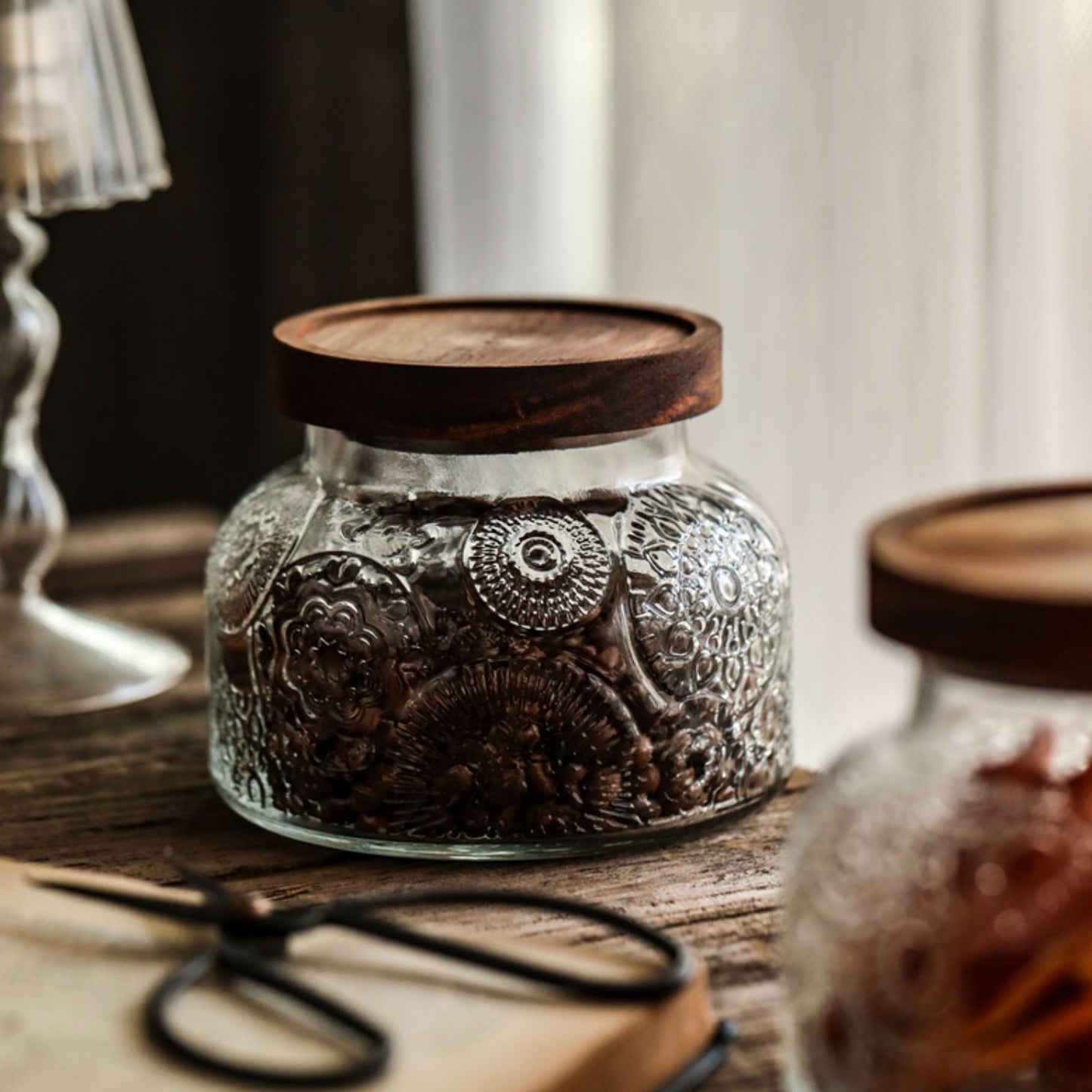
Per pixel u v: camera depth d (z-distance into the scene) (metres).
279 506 0.78
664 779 0.75
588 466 0.76
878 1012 0.61
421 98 1.48
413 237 1.49
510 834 0.75
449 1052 0.63
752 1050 0.67
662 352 0.75
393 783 0.75
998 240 1.25
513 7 1.47
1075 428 1.28
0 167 0.91
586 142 1.53
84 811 0.81
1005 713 0.61
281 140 1.45
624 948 0.71
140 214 1.44
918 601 0.60
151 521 1.13
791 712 0.79
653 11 1.40
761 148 1.36
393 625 0.74
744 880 0.74
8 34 0.90
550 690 0.74
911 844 0.62
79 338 1.46
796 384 1.37
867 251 1.32
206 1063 0.62
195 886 0.69
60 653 0.93
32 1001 0.65
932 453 1.32
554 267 1.53
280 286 1.48
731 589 0.76
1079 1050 0.61
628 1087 0.64
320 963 0.66
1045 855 0.61
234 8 1.42
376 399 0.74
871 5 1.29
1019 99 1.24
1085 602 0.58
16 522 0.94
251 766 0.77
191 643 0.98
